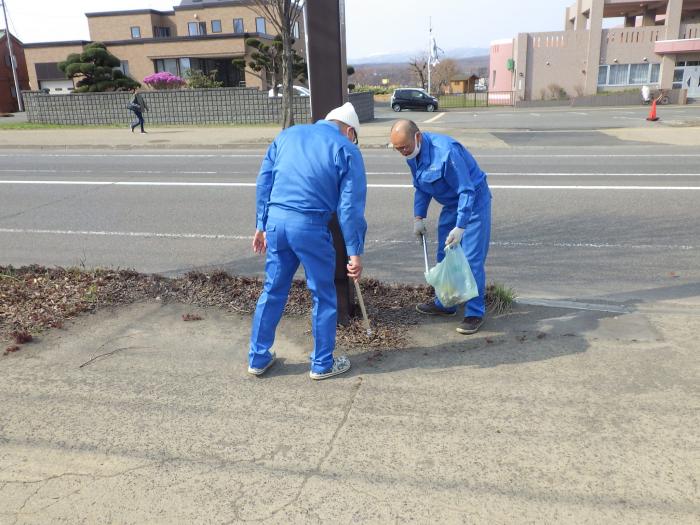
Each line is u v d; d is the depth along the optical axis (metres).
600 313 4.46
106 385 3.56
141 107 21.86
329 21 3.93
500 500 2.51
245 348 4.02
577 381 3.45
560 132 20.02
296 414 3.21
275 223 3.35
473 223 4.03
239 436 3.02
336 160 3.27
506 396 3.31
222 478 2.70
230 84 40.62
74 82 43.28
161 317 4.54
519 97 42.38
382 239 7.06
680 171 11.06
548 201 8.70
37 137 20.66
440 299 4.04
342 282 4.20
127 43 39.19
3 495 2.61
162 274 5.91
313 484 2.64
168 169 12.91
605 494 2.53
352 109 3.61
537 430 2.99
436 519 2.42
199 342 4.12
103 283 5.19
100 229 7.77
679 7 39.53
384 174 11.69
